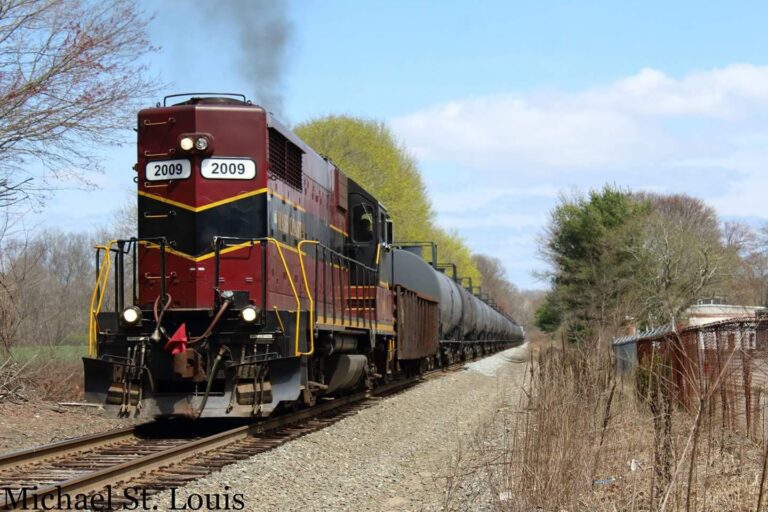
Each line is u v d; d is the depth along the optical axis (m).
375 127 68.62
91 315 16.05
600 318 42.75
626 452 12.48
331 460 14.26
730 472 11.13
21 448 14.68
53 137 20.02
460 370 41.94
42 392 21.47
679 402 14.03
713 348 14.62
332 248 22.02
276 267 17.03
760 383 12.77
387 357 26.62
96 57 19.98
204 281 16.30
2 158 20.19
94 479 10.80
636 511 9.97
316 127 64.75
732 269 51.94
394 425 19.09
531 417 13.26
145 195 16.73
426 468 14.10
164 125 16.73
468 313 48.53
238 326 15.83
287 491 11.63
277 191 17.53
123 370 15.49
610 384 17.41
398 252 34.75
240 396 15.44
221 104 16.84
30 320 27.31
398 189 65.31
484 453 14.39
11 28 19.52
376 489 12.30
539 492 10.27
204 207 16.44
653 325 45.69
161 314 15.59
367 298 23.80
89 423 17.94
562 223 58.94
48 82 19.89
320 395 20.73
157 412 15.50
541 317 79.44
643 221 49.59
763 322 12.87
